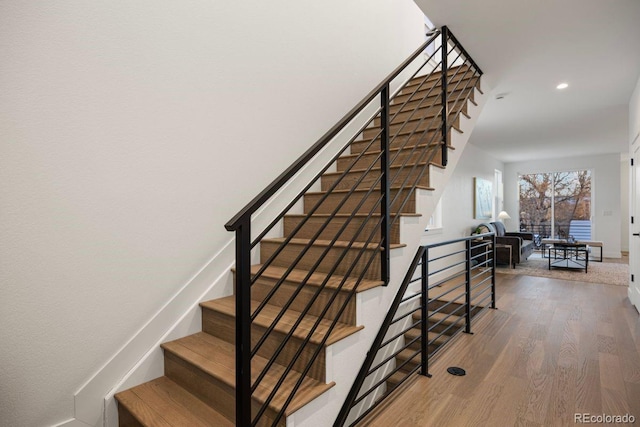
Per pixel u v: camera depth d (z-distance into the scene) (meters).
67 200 1.48
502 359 2.43
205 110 2.01
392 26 3.90
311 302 1.33
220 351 1.70
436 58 4.93
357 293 1.60
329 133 1.37
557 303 4.01
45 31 1.41
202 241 2.00
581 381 2.10
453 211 5.99
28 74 1.37
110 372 1.61
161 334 1.80
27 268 1.38
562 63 3.19
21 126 1.35
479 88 3.40
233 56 2.15
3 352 1.33
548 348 2.63
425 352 2.21
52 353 1.45
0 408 1.32
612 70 3.33
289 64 2.55
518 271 6.29
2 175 1.32
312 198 2.60
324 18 2.89
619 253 7.98
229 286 2.13
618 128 5.70
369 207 2.27
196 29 1.96
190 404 1.52
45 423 1.43
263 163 2.36
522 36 2.74
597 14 2.42
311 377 1.46
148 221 1.76
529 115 4.94
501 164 9.23
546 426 1.65
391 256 1.86
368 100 1.61
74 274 1.51
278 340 1.58
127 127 1.67
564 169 8.67
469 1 2.33
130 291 1.70
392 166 2.47
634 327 3.12
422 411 1.78
